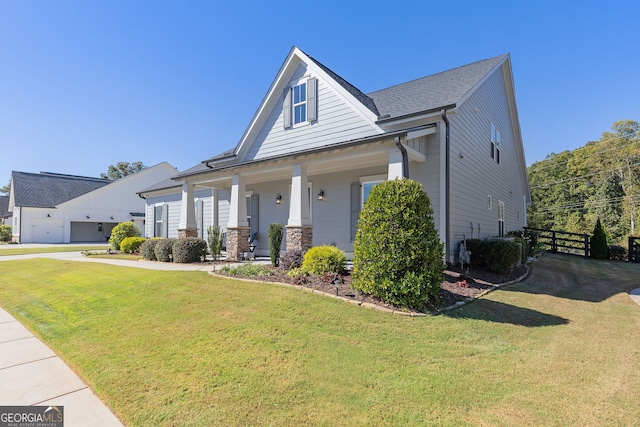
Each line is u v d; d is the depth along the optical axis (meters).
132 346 4.17
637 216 30.98
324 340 4.12
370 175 9.84
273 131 11.45
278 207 12.38
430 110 8.15
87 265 10.34
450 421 2.58
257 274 7.34
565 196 39.41
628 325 5.21
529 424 2.55
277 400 2.90
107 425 2.70
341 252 7.42
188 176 12.05
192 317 4.99
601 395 3.00
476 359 3.76
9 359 4.12
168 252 10.92
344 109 9.63
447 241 8.39
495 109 13.87
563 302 6.68
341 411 2.72
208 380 3.27
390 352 3.86
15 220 31.72
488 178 12.65
